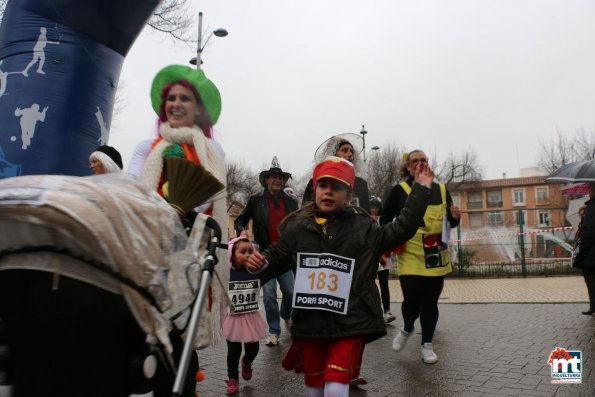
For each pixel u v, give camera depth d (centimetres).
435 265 516
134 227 186
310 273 317
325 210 331
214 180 255
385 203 546
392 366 523
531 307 928
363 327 301
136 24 513
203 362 580
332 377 291
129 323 193
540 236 1814
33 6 472
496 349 578
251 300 462
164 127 312
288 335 731
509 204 5678
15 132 463
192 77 314
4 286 178
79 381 179
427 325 533
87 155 490
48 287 175
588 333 646
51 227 168
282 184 638
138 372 189
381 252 322
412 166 538
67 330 175
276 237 627
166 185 279
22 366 180
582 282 1415
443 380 459
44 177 181
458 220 535
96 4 473
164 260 198
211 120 327
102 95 504
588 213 723
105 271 175
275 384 475
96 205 175
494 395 408
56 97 472
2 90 470
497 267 1722
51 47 473
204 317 262
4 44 480
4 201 167
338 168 332
